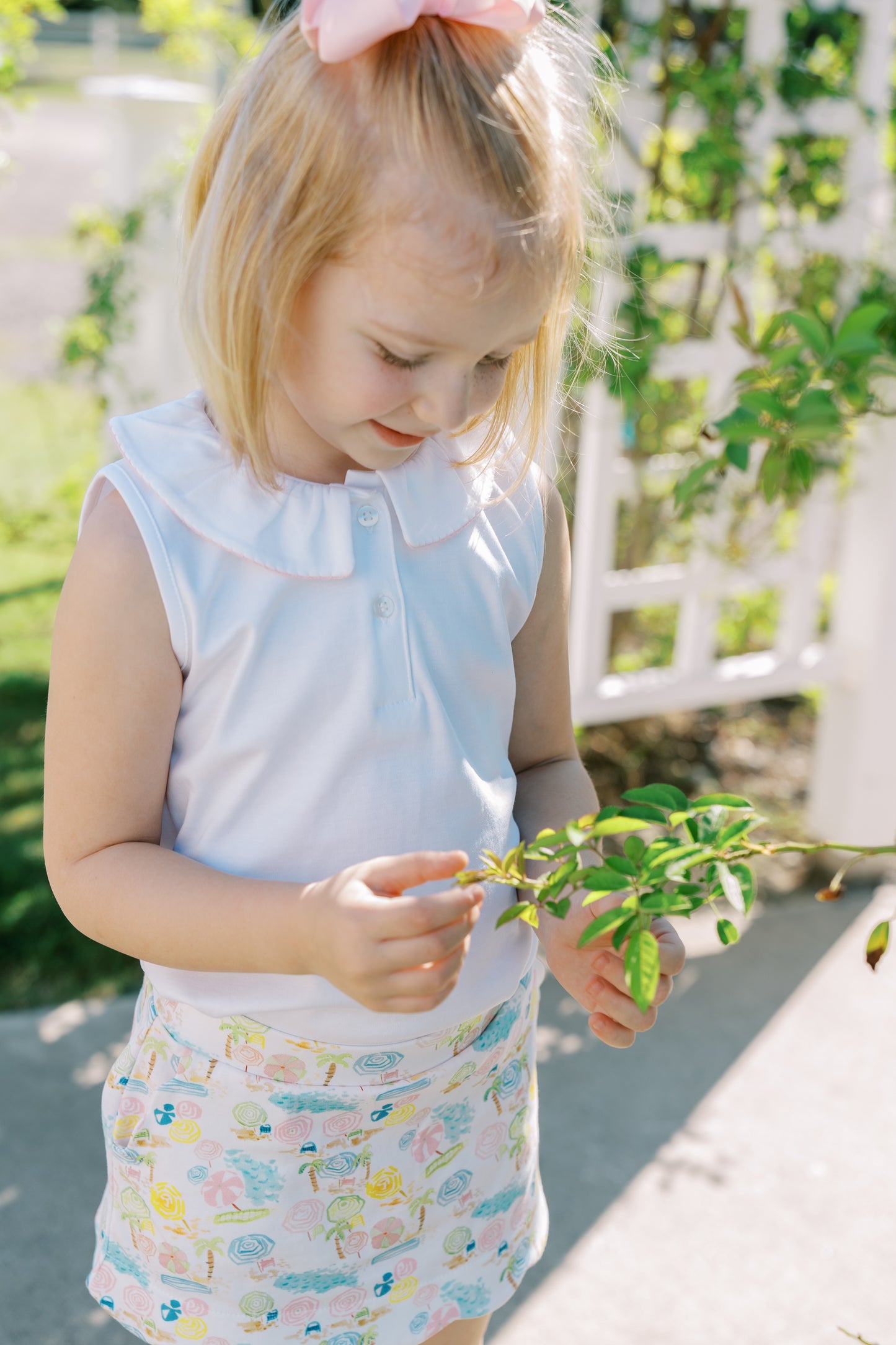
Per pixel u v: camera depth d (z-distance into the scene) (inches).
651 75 101.8
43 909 110.7
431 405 36.9
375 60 34.9
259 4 148.6
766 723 155.1
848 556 116.5
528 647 49.7
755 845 33.6
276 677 40.2
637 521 134.7
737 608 154.2
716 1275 76.6
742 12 114.1
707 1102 91.7
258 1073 44.0
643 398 108.0
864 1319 73.7
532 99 35.8
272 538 39.8
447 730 42.8
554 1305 74.0
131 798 40.6
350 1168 45.9
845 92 106.4
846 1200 83.0
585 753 143.0
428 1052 45.6
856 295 111.7
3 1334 71.3
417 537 42.2
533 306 36.5
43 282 337.7
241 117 37.0
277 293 35.9
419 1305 49.1
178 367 141.3
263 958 37.9
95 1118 87.7
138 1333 48.2
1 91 117.3
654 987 31.2
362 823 41.6
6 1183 81.7
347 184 34.4
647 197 109.0
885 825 119.7
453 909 35.0
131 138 139.4
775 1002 103.0
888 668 115.5
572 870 33.3
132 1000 100.6
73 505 209.0
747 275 108.6
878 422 109.5
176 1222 46.1
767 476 59.4
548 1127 88.7
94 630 38.9
